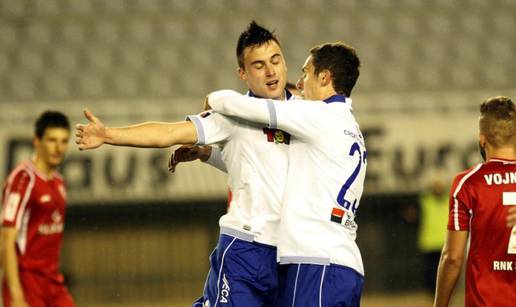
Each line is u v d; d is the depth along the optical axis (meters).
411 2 58.47
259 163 15.07
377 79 53.31
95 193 42.53
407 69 54.31
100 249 42.47
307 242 14.53
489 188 16.38
